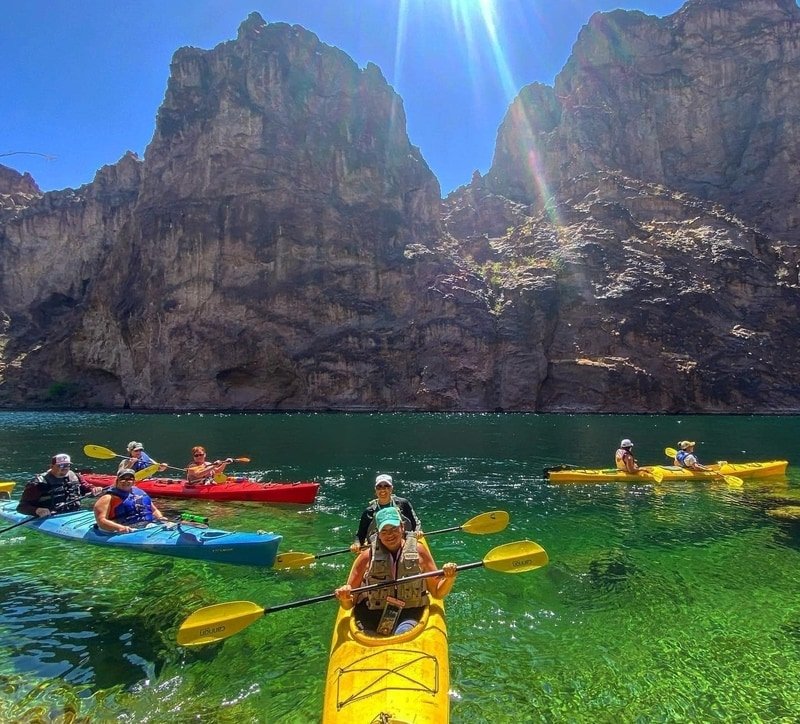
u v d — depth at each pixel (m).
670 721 5.36
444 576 6.39
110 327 77.31
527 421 46.94
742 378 63.50
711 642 6.83
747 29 95.19
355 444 29.09
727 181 90.69
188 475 15.23
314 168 78.75
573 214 82.56
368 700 4.59
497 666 6.23
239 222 73.31
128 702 5.60
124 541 9.08
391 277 72.81
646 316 66.25
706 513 13.38
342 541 11.06
